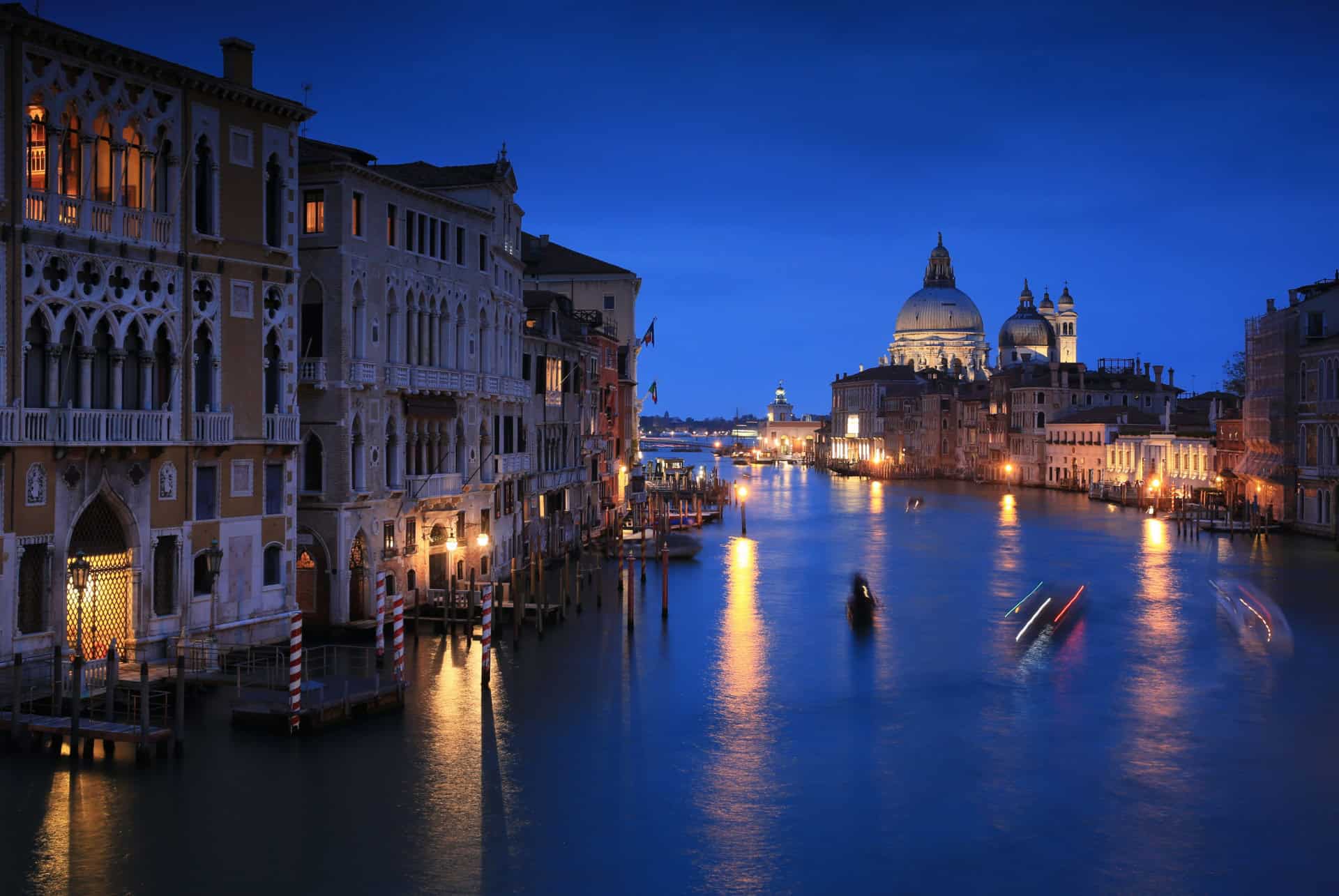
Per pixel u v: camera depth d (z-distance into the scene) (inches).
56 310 1176.8
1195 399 5871.1
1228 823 967.6
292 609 1453.0
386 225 1659.7
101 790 993.5
